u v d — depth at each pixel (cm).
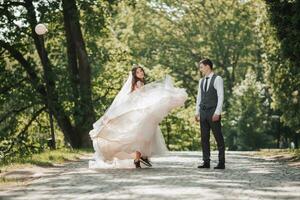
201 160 1542
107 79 3378
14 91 3034
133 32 6272
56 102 2875
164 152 1243
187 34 6316
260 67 6059
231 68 6500
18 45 3016
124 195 786
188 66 6325
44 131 3362
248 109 5619
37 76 3031
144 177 1012
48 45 3083
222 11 6197
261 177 1037
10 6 2909
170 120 5359
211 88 1244
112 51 3425
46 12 2778
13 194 835
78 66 2961
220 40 6216
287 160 1725
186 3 6262
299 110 3064
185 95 1224
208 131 1251
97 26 2967
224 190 831
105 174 1087
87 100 2853
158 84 1230
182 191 818
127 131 1212
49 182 977
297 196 779
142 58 6259
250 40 6125
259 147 5634
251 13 6072
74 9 2819
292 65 2394
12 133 3161
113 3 2967
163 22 6334
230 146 5934
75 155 1830
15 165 1312
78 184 931
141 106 1212
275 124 5497
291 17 2181
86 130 2883
